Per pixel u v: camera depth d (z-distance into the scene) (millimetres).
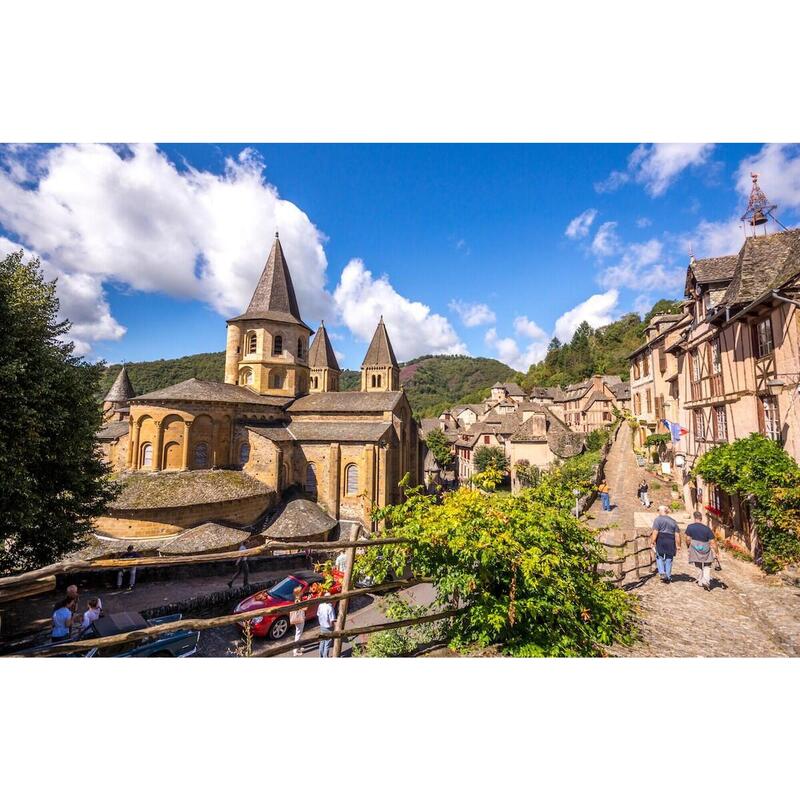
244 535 20375
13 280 12977
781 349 10703
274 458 25219
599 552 7086
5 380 11266
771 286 10922
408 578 5398
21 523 11398
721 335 13531
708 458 11477
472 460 55375
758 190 13312
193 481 22031
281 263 33000
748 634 6934
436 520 5176
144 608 15281
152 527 19969
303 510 23734
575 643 5383
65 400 13352
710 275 15031
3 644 9578
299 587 12516
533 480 36250
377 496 27438
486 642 5293
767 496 9656
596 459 28609
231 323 31688
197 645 10766
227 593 15906
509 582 5270
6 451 11047
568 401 66000
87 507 15023
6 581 2881
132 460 23547
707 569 9500
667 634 6742
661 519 10195
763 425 11641
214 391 25875
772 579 9711
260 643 12688
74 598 11102
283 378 31984
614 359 90125
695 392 16281
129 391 45906
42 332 13266
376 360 47000
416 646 6164
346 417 30547
